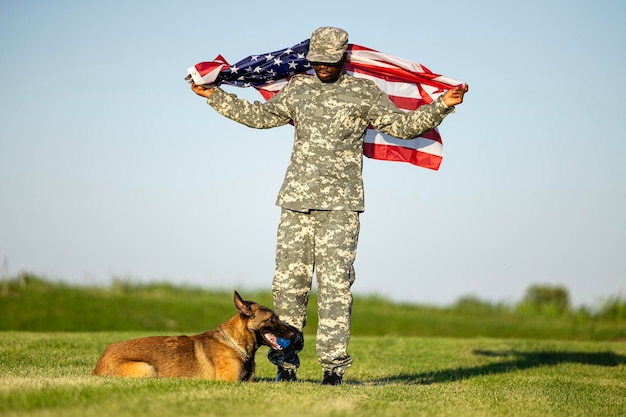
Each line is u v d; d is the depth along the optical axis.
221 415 6.07
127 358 8.04
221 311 24.30
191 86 8.94
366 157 9.79
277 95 8.50
